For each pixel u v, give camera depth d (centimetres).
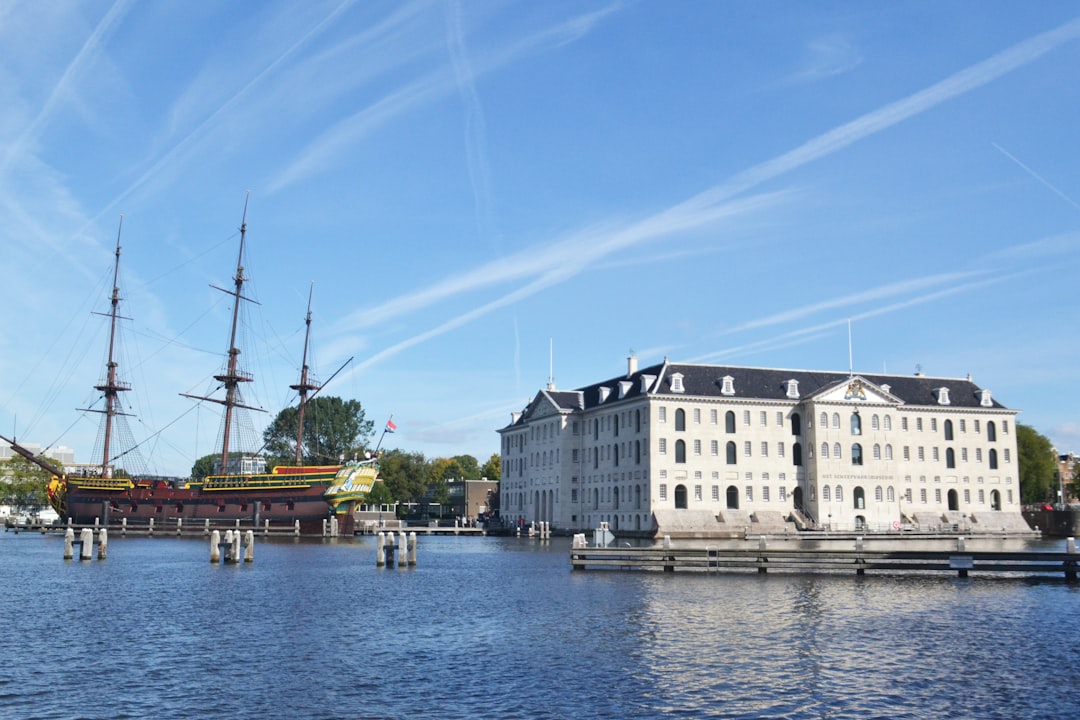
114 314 13200
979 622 3700
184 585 5141
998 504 14125
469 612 4044
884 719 2281
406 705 2400
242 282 13000
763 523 12588
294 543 10050
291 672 2783
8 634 3428
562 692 2533
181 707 2375
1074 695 2506
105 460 13062
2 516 19288
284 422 19138
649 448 12494
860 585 5091
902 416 13762
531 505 16125
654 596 4588
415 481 19338
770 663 2898
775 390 13225
